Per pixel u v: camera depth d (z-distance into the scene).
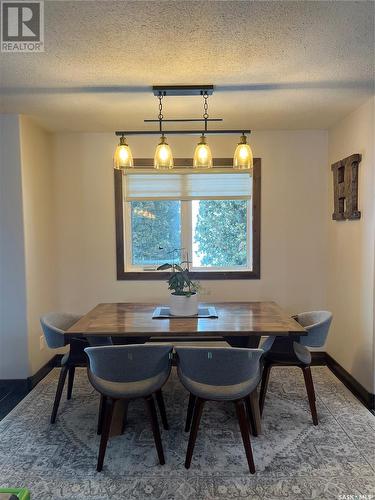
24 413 2.64
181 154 3.60
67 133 3.59
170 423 2.48
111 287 3.70
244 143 2.48
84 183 3.63
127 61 2.04
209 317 2.59
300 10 1.58
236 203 3.73
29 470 1.99
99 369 2.01
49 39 1.79
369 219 2.74
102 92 2.50
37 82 2.32
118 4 1.52
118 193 3.62
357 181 2.93
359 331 2.89
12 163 2.99
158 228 3.74
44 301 3.41
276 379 3.19
